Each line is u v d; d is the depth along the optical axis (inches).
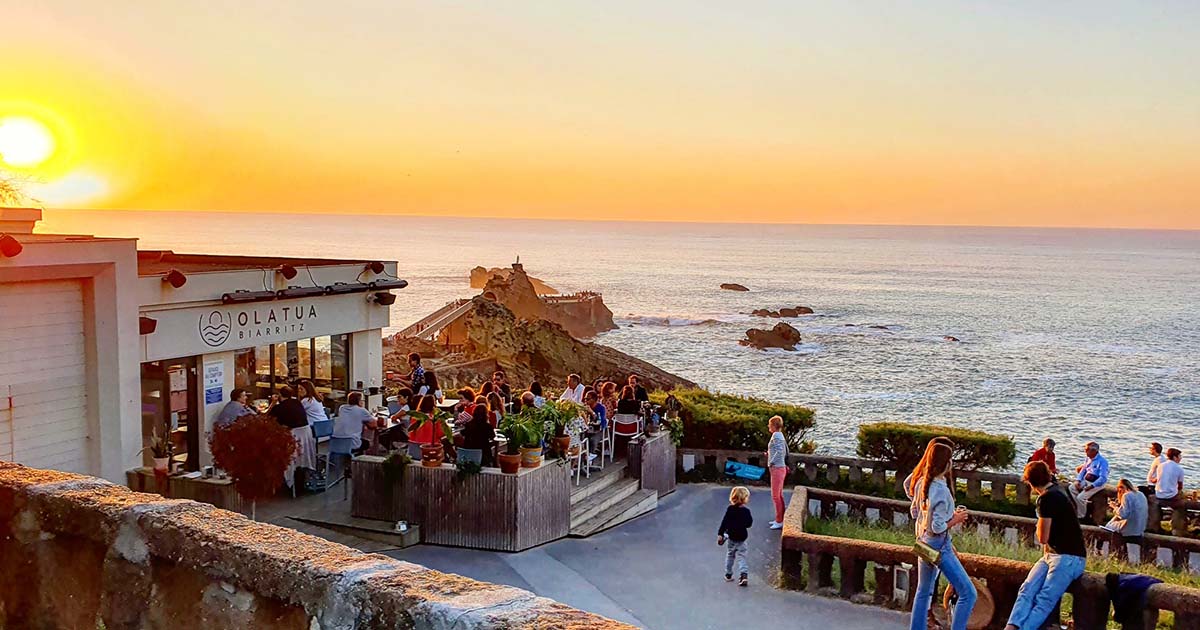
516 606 117.6
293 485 652.7
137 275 638.5
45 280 569.3
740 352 3348.9
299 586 132.0
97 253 591.8
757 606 470.3
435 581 127.8
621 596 486.6
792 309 4867.1
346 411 673.6
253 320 753.0
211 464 706.2
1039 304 5689.0
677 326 4247.0
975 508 748.0
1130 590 380.5
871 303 5644.7
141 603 156.3
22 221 698.8
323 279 832.3
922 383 2620.6
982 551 575.2
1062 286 7283.5
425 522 574.2
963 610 387.9
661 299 5792.3
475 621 113.9
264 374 779.4
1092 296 6363.2
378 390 882.1
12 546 176.7
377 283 887.7
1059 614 406.6
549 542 585.0
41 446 575.2
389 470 580.7
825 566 491.2
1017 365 3058.6
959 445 775.7
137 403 627.8
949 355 3321.9
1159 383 2687.0
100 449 601.0
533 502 569.6
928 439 785.6
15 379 559.8
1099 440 1857.8
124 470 612.1
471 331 1959.9
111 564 160.4
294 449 573.9
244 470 552.7
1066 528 377.7
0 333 550.6
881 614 455.2
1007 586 410.0
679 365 2984.7
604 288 6658.5
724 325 4308.6
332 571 130.6
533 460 572.1
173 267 835.4
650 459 727.1
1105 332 4205.2
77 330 594.9
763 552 579.2
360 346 887.7
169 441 665.0
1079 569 375.9
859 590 481.7
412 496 578.2
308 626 131.7
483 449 569.9
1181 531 689.0
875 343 3673.7
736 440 842.8
